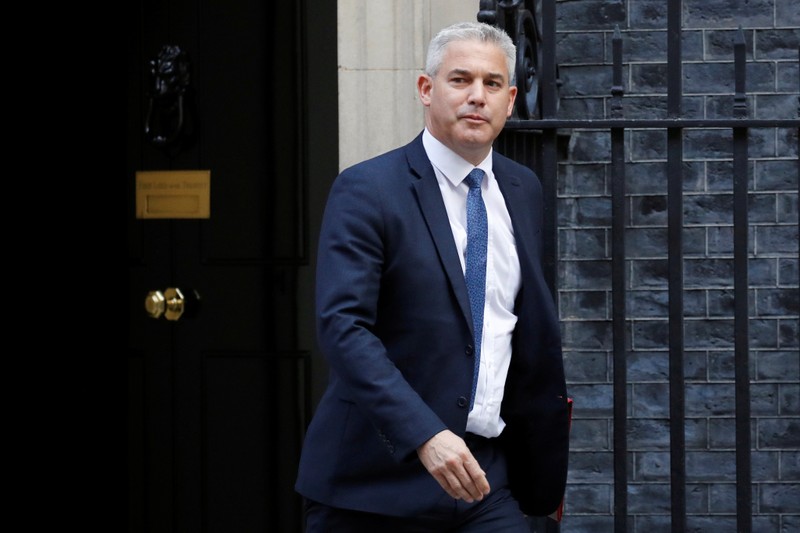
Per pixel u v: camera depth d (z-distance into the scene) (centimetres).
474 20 835
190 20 965
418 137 616
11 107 1028
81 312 1014
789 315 1125
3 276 1033
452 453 531
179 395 979
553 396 619
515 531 607
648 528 1136
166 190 980
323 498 598
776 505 1125
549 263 805
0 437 1032
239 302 961
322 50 930
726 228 1133
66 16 1009
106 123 1002
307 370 948
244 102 952
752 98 1128
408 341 581
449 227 592
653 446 1134
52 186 1021
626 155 1138
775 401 1126
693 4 1132
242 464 962
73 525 1020
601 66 1134
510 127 802
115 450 1003
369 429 588
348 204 582
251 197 955
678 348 804
